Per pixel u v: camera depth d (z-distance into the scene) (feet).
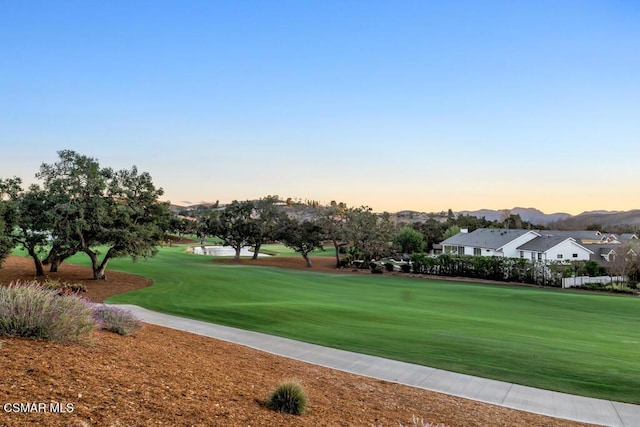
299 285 95.76
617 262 112.68
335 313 54.85
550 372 32.09
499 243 162.81
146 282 88.79
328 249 263.70
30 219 83.20
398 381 29.40
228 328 44.16
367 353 36.32
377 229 163.73
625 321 56.85
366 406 22.27
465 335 43.55
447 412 23.22
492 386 29.07
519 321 54.60
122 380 17.98
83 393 15.48
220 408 17.01
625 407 25.79
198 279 98.07
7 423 12.07
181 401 16.83
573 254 147.84
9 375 15.94
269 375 25.96
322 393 23.62
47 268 106.83
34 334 21.76
